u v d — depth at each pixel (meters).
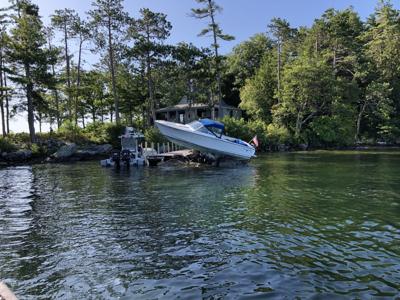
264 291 5.06
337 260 6.15
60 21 39.22
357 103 49.75
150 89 39.78
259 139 38.03
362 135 49.31
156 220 9.06
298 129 43.16
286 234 7.68
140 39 37.78
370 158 27.39
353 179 15.87
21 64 31.20
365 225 8.29
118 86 43.34
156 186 14.77
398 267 5.81
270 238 7.43
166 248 6.92
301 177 16.81
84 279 5.57
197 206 10.70
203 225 8.53
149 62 38.84
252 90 47.19
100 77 45.53
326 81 42.19
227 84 57.16
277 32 46.28
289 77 42.19
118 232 8.05
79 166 24.67
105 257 6.49
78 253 6.72
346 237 7.41
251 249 6.78
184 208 10.44
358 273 5.61
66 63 42.34
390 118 48.34
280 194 12.45
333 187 13.75
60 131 35.91
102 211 10.21
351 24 53.56
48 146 31.30
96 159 30.97
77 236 7.79
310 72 41.44
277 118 44.00
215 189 13.79
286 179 16.23
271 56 54.25
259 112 46.69
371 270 5.71
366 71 46.81
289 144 41.56
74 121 38.91
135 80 43.78
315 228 8.11
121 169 22.06
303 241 7.20
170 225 8.57
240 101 56.34
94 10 36.69
